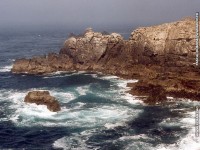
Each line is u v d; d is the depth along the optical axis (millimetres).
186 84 76438
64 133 57438
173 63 91312
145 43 98750
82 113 66938
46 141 54688
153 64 95688
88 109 69375
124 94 80000
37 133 58000
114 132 57125
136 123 61188
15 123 62625
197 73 80188
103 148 50969
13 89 88812
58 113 67000
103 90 84500
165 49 95812
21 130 59531
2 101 76375
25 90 87375
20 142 54750
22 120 63969
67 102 74562
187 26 94438
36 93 73812
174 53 93125
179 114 65500
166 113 66312
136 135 55625
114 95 79438
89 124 61062
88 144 52656
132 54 103250
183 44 91562
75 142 53625
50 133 57719
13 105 72938
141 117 64312
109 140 53906
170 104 71750
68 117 64938
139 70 94500
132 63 100562
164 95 73750
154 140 53312
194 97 74125
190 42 90312
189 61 89688
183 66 89188
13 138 56375
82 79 98062
